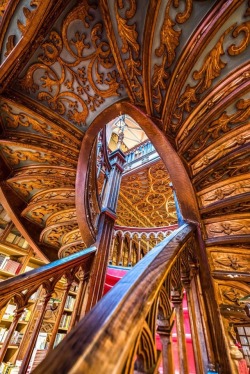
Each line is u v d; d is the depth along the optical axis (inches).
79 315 71.7
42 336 124.6
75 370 11.2
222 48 53.0
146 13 51.4
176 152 64.9
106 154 135.6
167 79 60.4
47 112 76.7
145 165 195.8
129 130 287.6
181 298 34.5
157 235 148.1
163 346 25.0
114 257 154.9
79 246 140.1
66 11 54.7
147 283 21.7
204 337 43.1
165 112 64.1
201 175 65.0
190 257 50.6
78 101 75.1
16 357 113.4
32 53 62.1
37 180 101.4
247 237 54.4
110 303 17.6
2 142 82.1
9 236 147.5
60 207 114.0
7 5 52.7
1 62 62.6
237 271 55.3
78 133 81.9
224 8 47.0
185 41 54.6
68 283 69.1
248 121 58.8
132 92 66.7
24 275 52.9
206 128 62.7
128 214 257.4
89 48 61.6
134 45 56.9
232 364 43.0
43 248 130.3
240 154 60.1
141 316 17.3
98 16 55.7
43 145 86.0
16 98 71.0
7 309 126.3
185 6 49.7
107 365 12.1
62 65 66.1
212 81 58.2
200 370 33.8
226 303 56.2
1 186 102.0
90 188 104.3
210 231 62.2
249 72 53.0
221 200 61.2
